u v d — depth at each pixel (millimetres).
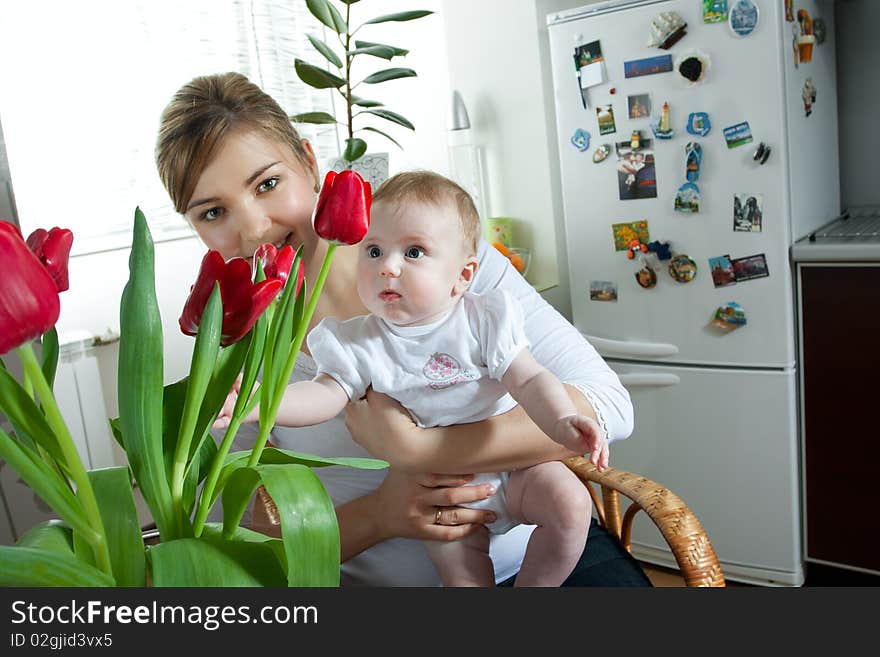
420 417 1183
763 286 2303
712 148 2287
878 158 2703
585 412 1215
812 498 2410
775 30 2135
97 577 540
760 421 2381
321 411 1117
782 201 2225
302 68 1862
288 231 1305
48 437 554
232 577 557
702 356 2438
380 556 1291
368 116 3109
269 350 623
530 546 1187
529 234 3088
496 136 3082
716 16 2195
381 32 3115
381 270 1102
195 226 1320
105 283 2473
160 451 577
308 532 571
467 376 1149
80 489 534
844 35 2684
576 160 2527
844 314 2246
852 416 2295
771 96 2174
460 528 1168
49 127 2342
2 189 2201
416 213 1104
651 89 2342
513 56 2955
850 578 2500
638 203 2441
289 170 1284
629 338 2557
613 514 1437
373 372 1150
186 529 604
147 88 2541
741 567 2510
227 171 1235
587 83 2445
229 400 909
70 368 2254
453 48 3117
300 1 2873
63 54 2363
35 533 609
